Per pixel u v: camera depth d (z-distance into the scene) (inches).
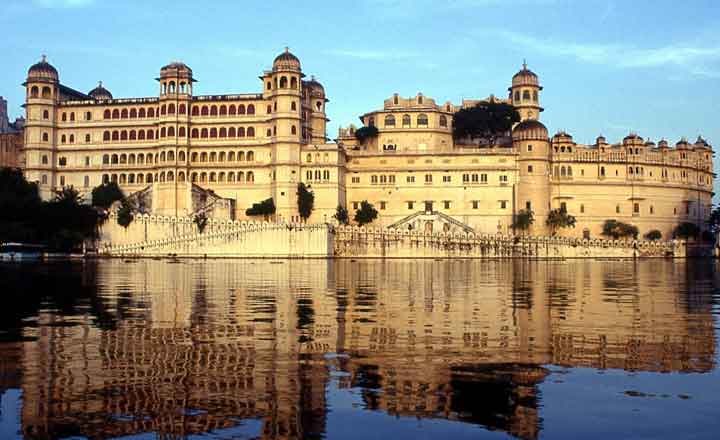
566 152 6633.9
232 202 6112.2
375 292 2049.7
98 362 910.4
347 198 6451.8
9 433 626.5
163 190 6092.5
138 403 718.5
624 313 1473.9
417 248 5378.9
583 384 797.2
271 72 6166.3
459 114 6914.4
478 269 3693.4
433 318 1376.7
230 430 637.9
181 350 998.4
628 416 677.9
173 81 6200.8
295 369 871.7
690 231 6707.7
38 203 5123.0
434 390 770.8
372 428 642.8
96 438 616.4
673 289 2222.0
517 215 6122.1
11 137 6948.8
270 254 5152.6
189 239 5182.1
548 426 650.2
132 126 6299.2
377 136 6776.6
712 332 1173.1
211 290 2110.0
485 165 6274.6
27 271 3186.5
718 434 628.7
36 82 6284.5
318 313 1465.3
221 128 6230.3
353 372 853.8
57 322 1306.6
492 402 724.0
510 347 1025.5
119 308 1561.3
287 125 6033.5
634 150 6830.7
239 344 1049.5
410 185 6373.0
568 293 2033.7
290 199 6013.8
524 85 7268.7
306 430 637.9
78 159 6368.1
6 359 930.7
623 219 6697.8
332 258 5211.6
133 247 5167.3
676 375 841.5
